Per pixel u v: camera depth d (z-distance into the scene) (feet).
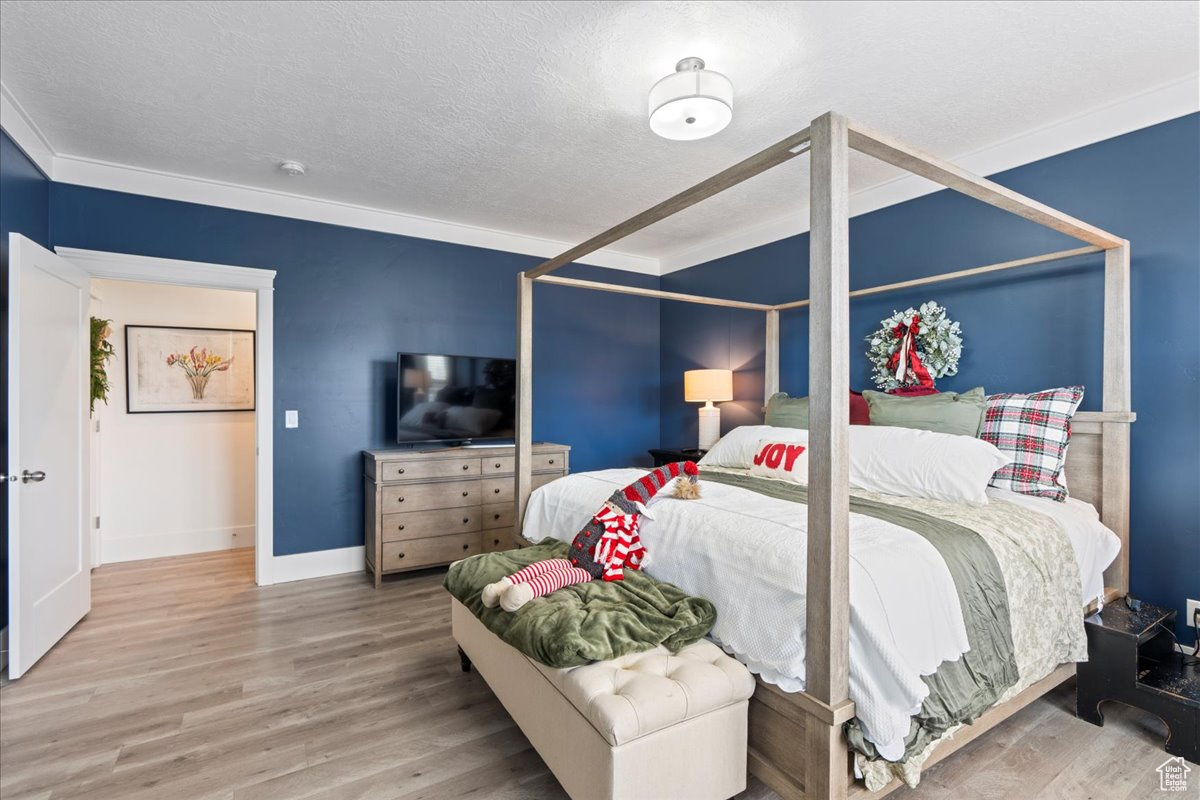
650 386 17.74
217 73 7.64
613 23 6.58
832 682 4.55
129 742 6.46
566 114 8.72
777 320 13.52
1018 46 6.96
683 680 4.91
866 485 8.44
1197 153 7.64
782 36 6.77
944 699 4.91
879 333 11.43
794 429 10.48
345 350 13.00
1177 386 7.82
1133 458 8.23
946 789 5.66
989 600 5.61
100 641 9.14
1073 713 7.13
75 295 9.52
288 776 5.89
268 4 6.28
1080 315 8.80
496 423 14.25
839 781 4.62
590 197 12.34
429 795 5.63
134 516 14.02
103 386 12.40
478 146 9.86
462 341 14.47
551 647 5.18
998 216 9.82
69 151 10.05
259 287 11.94
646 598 6.07
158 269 10.94
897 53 7.10
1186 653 7.58
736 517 6.39
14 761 6.09
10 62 7.34
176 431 14.47
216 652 8.79
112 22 6.56
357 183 11.60
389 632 9.62
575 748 4.95
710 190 5.97
